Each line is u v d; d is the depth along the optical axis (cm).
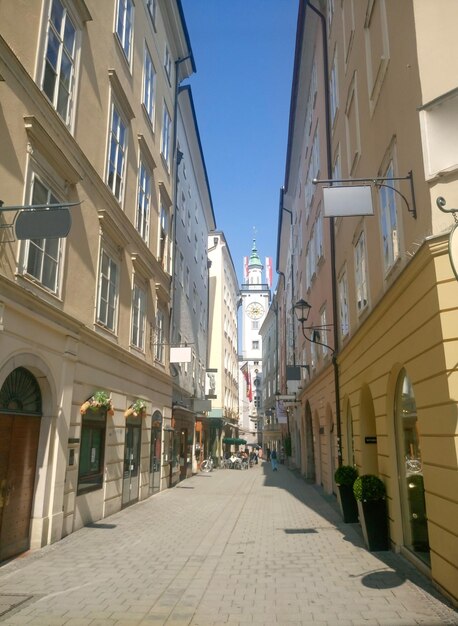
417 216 675
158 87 1917
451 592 568
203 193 3484
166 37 2083
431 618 536
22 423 866
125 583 688
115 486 1312
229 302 5238
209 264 3897
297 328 3045
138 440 1576
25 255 841
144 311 1664
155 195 1842
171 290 2111
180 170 2534
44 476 910
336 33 1494
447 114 630
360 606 584
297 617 554
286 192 3394
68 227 685
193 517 1289
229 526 1159
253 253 9412
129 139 1500
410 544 811
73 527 1038
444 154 622
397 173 791
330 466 1800
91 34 1195
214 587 671
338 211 727
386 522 873
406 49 723
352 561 800
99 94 1238
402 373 814
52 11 984
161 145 1961
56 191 988
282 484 2280
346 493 1185
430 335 614
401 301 747
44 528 900
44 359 907
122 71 1437
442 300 580
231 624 536
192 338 2909
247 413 7950
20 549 848
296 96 2470
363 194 731
